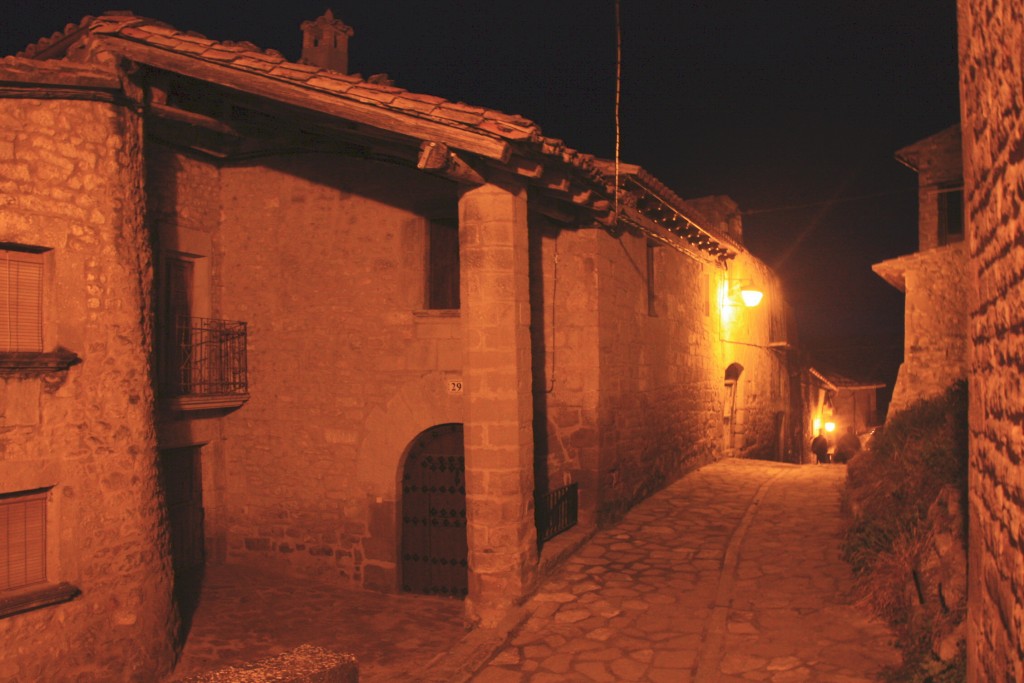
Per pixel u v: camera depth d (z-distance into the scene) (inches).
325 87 282.0
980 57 79.0
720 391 568.7
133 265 281.0
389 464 362.9
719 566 299.9
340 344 373.4
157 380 353.1
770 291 721.0
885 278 470.0
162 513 285.1
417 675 233.0
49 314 263.0
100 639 263.7
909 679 188.5
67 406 263.6
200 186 382.3
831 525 343.3
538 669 228.2
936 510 238.1
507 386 276.4
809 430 874.1
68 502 262.4
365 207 371.6
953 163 439.5
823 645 222.8
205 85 321.4
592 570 303.4
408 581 363.6
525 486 281.0
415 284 361.4
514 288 279.3
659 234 433.7
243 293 389.7
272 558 382.6
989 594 83.0
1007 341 71.2
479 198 280.4
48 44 332.8
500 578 272.1
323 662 152.5
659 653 231.6
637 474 402.6
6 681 242.2
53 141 264.2
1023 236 64.6
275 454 383.6
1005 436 72.7
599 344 359.3
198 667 283.6
